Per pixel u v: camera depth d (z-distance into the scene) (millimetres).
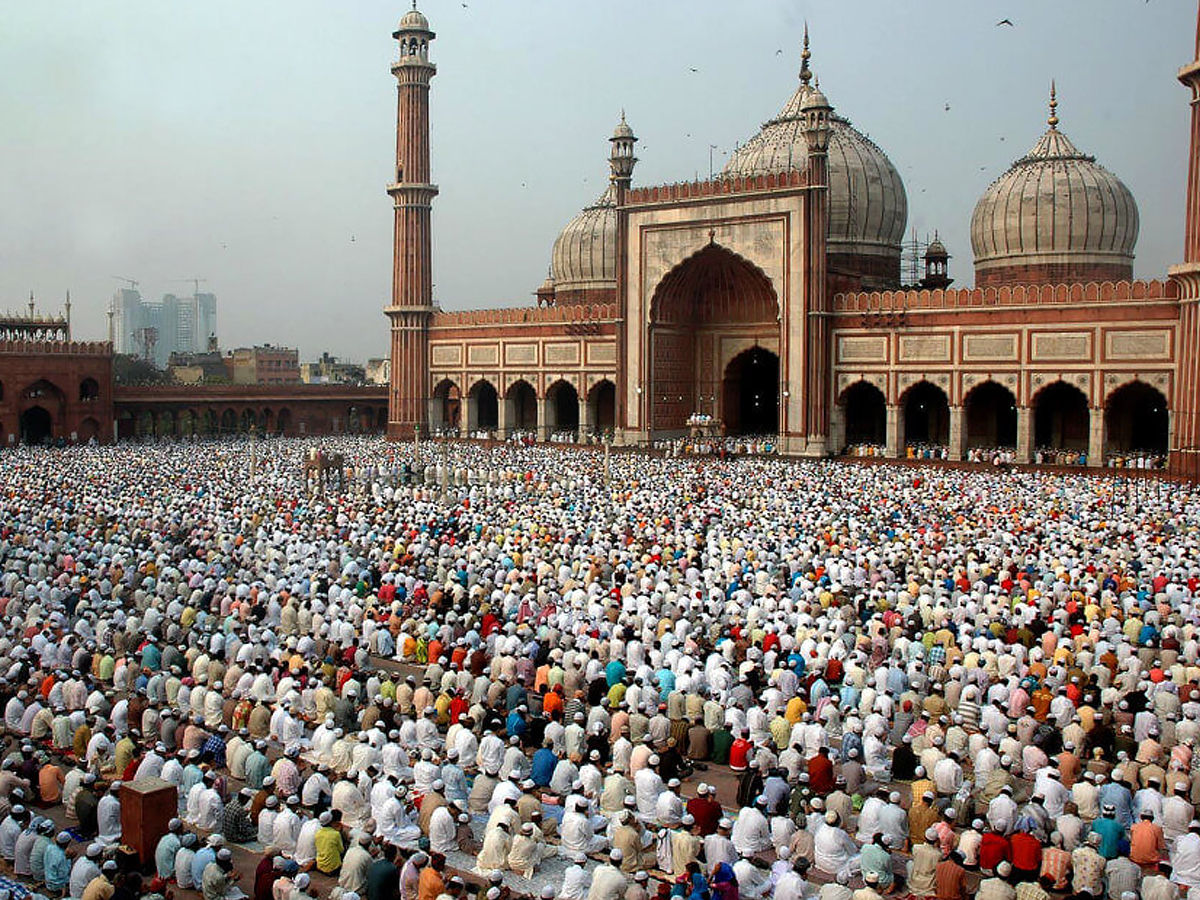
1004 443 29703
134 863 6082
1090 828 6418
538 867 6512
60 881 6172
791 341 28578
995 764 7352
